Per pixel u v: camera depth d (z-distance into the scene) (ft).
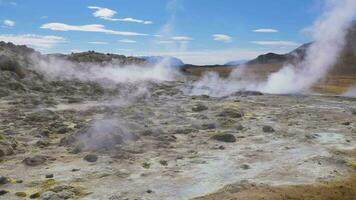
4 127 86.74
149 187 53.72
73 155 67.51
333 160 65.10
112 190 52.60
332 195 52.95
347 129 88.48
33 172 59.21
